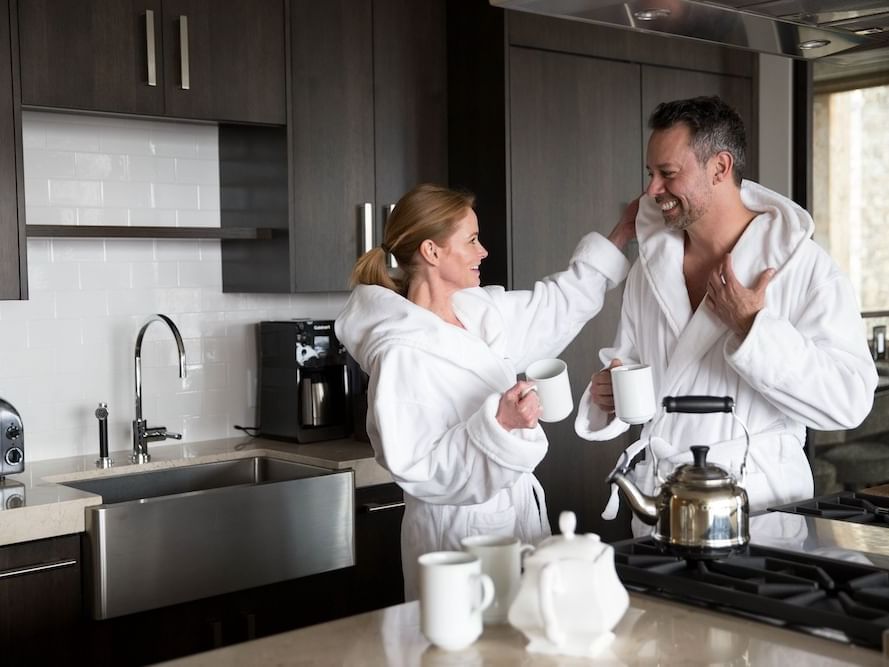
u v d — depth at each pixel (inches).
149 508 106.0
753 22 86.4
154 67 120.0
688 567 64.8
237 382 143.3
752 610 58.1
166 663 52.9
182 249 138.0
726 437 87.1
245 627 114.8
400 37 142.6
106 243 131.6
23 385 126.1
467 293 93.3
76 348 129.8
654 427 90.5
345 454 128.0
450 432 77.9
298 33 132.2
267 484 114.7
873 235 159.3
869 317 160.1
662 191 87.9
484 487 77.4
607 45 152.6
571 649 52.6
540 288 100.5
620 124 154.9
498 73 140.7
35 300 126.5
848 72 161.2
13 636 100.1
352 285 92.0
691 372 89.2
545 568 52.2
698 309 88.7
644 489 90.2
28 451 126.5
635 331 96.7
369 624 58.6
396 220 89.0
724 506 63.9
